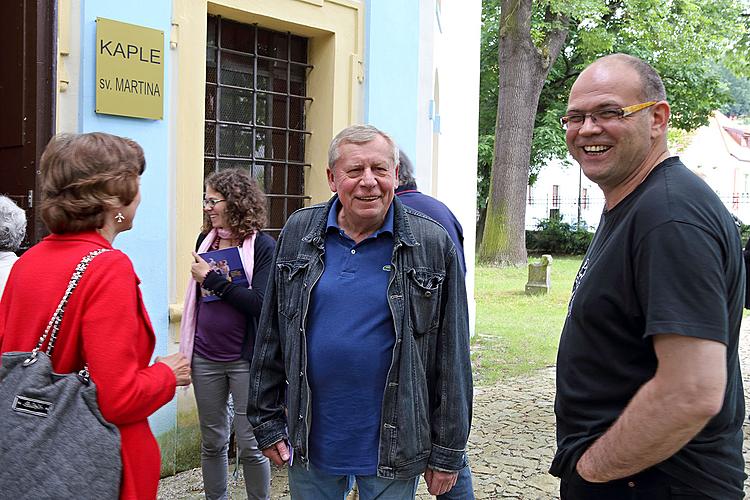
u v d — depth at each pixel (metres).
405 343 2.37
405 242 2.41
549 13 20.22
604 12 19.86
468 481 3.29
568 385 1.99
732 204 44.56
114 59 4.03
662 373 1.68
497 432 5.50
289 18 5.00
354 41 5.50
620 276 1.83
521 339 9.47
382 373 2.38
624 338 1.85
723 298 1.68
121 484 1.98
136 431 2.06
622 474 1.79
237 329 3.60
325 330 2.41
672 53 22.09
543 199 41.91
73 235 2.10
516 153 20.08
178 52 4.39
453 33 8.21
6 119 3.86
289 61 5.31
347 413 2.40
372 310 2.40
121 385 1.95
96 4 3.95
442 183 7.79
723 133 49.97
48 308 1.98
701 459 1.81
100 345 1.95
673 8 21.39
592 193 41.41
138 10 4.13
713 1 21.45
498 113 20.16
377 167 2.37
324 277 2.46
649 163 1.96
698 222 1.71
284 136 5.34
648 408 1.69
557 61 24.84
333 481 2.51
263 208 3.73
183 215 4.47
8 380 1.93
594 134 1.96
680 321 1.65
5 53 3.84
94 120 3.97
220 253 3.61
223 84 4.91
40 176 2.11
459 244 3.29
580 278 2.03
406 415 2.37
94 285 1.99
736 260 1.79
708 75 24.64
